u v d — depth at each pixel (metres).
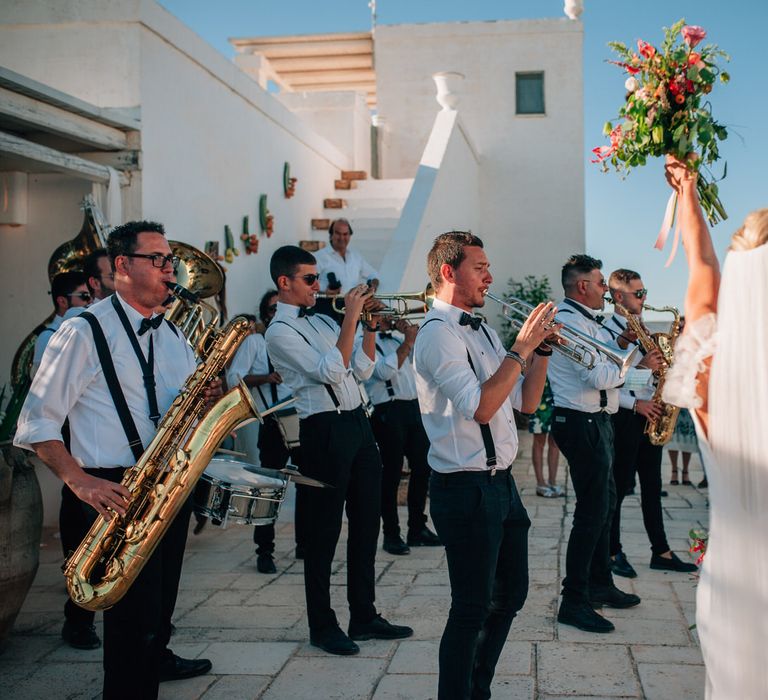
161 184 7.32
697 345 2.26
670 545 6.38
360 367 4.60
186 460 3.25
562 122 14.56
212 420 3.33
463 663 3.08
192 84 7.97
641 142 2.64
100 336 3.30
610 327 5.99
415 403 6.46
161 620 3.62
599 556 4.88
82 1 7.01
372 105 18.75
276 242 10.32
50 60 7.08
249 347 6.43
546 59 14.58
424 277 9.47
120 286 3.42
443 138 11.07
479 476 3.21
